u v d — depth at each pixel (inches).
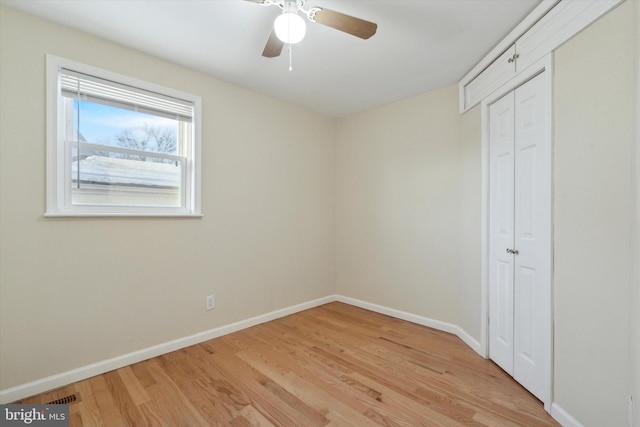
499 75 82.0
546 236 64.4
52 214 71.0
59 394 69.2
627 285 48.5
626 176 48.6
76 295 75.1
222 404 66.0
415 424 60.1
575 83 57.6
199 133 98.1
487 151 89.0
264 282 118.3
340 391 71.2
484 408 65.2
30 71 68.9
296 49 84.7
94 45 77.9
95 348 77.8
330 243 147.3
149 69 87.6
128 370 80.1
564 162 60.2
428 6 66.5
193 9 67.9
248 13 69.4
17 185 67.5
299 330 109.7
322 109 135.2
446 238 109.0
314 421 60.8
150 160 90.7
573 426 57.1
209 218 101.3
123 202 85.6
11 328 66.7
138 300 85.4
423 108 116.3
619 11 49.5
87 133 79.0
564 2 59.4
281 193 124.6
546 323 64.4
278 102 123.1
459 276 104.7
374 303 133.2
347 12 68.6
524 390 72.1
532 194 70.2
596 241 53.5
